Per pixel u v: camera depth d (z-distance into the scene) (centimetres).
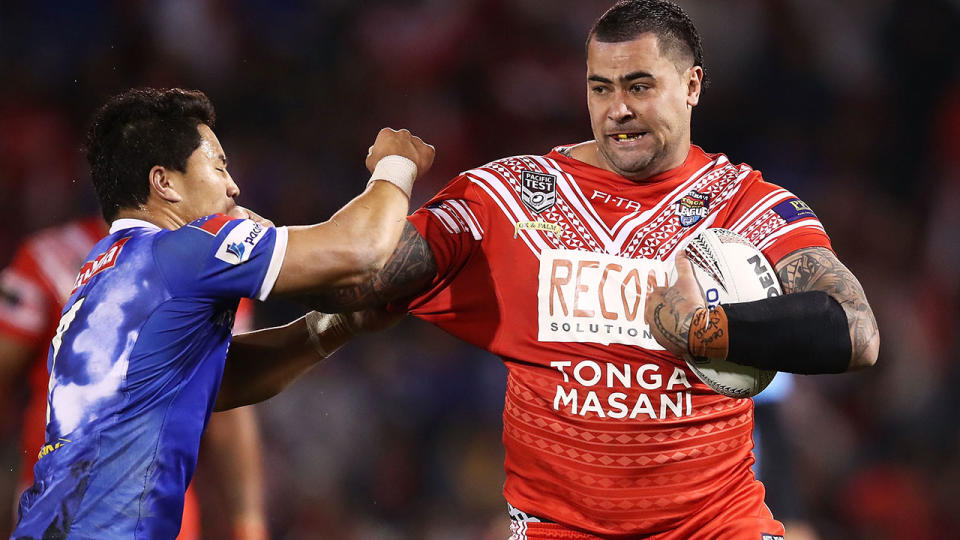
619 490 1209
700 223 1218
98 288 1130
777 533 1245
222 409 1366
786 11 3984
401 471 2986
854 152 3947
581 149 1273
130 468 1098
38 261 1495
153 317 1109
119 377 1097
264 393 1367
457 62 3881
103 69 3581
